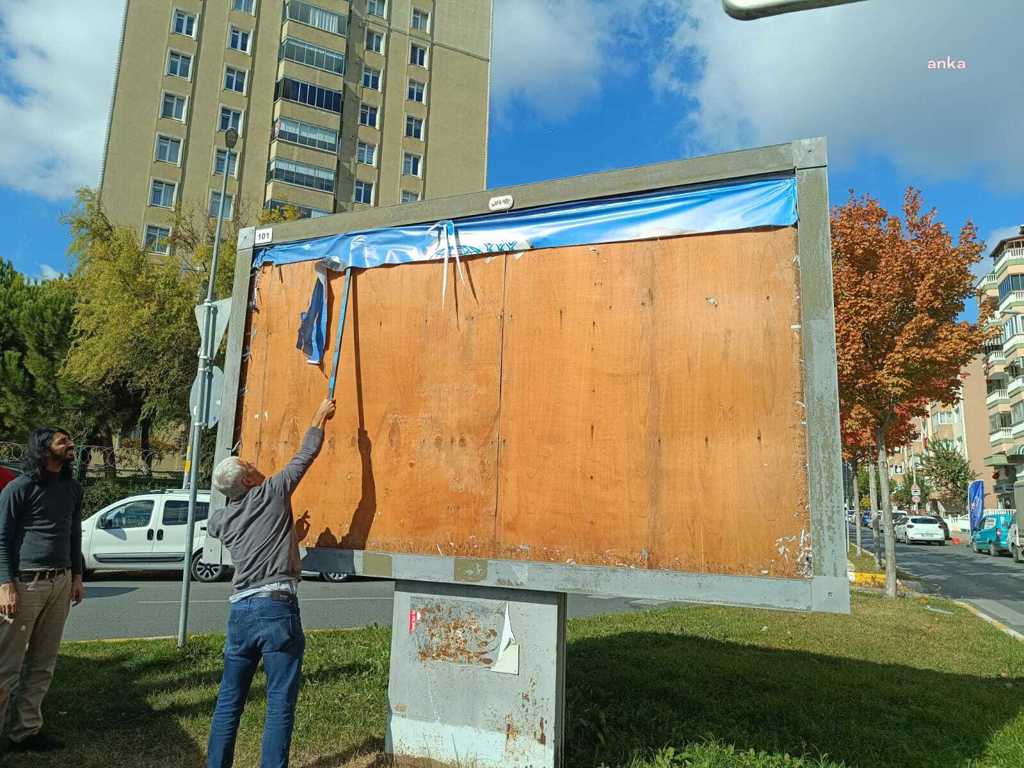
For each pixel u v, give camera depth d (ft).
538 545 13.33
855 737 15.52
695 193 13.15
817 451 11.57
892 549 42.83
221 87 148.66
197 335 81.66
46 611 14.03
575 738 14.66
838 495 11.35
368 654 21.22
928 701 18.45
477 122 181.68
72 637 25.63
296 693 12.23
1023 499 83.20
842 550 11.21
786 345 12.14
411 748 13.97
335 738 14.75
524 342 14.08
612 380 13.25
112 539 44.06
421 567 14.10
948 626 31.01
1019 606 44.14
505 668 13.47
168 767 13.15
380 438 15.20
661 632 27.20
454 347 14.78
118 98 139.54
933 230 43.73
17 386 84.02
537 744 13.03
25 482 13.73
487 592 13.85
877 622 31.22
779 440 11.95
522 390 13.94
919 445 234.99
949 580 60.90
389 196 166.81
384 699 17.03
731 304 12.60
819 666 22.25
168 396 80.53
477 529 13.91
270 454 16.42
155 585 42.75
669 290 13.08
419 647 14.24
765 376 12.19
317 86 155.84
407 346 15.29
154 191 140.15
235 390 17.08
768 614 32.83
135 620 29.53
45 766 13.00
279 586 12.38
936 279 42.60
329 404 14.75
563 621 13.87
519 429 13.84
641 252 13.42
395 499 14.79
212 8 149.38
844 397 45.14
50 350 86.89
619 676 19.56
